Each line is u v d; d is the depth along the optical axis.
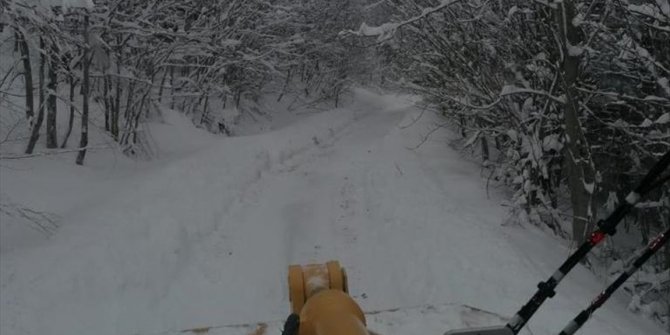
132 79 11.27
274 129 22.78
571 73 8.91
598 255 10.24
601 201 12.68
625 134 10.77
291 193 11.92
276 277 7.96
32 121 9.59
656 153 9.97
